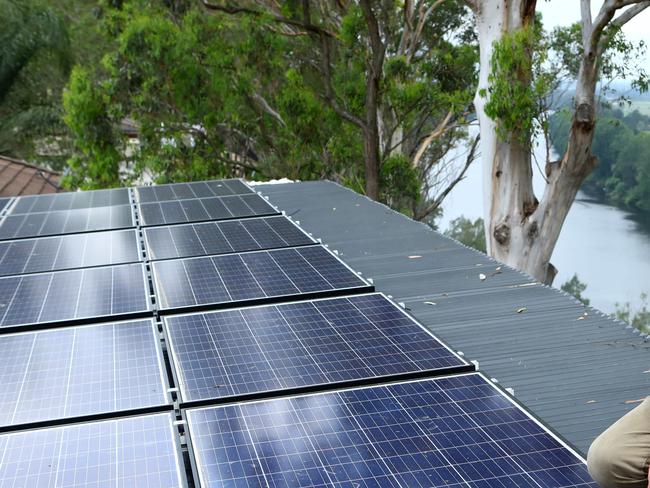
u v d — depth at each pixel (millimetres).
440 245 7488
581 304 5637
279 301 5102
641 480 2408
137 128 31188
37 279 5785
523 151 16750
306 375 3818
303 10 23938
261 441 3143
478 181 33219
